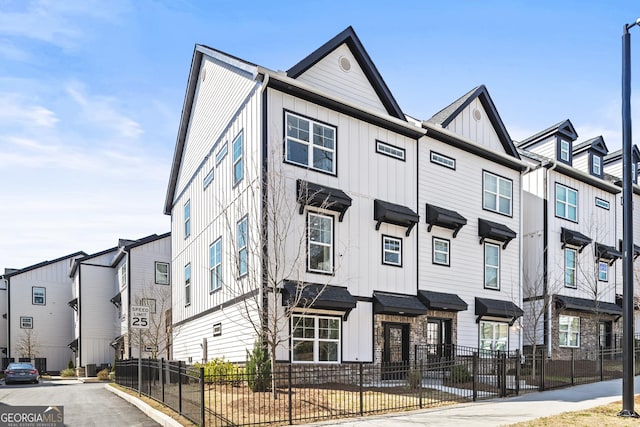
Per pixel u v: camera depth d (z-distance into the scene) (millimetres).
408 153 20469
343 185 18172
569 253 27016
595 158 29906
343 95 18859
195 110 24609
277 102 16938
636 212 31328
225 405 12219
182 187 26625
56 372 43406
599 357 19625
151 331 33875
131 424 11789
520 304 23906
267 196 15992
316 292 16453
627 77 12133
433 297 19844
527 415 11438
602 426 10109
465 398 14016
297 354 16188
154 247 36688
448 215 20781
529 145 28609
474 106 23625
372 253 18672
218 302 19797
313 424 10625
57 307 45375
